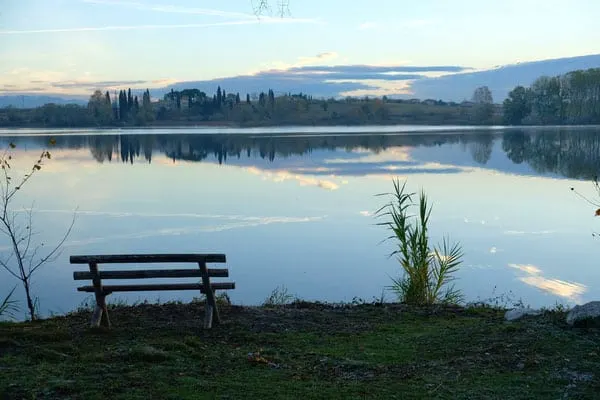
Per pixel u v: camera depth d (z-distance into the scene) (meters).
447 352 6.70
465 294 12.98
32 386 5.49
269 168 44.25
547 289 13.43
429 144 72.31
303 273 14.78
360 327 8.02
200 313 8.54
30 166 44.28
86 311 8.91
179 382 5.71
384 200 27.12
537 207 24.92
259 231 20.12
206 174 40.19
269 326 7.97
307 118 185.75
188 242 18.38
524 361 6.18
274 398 5.40
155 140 88.44
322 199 27.78
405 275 12.75
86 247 17.55
